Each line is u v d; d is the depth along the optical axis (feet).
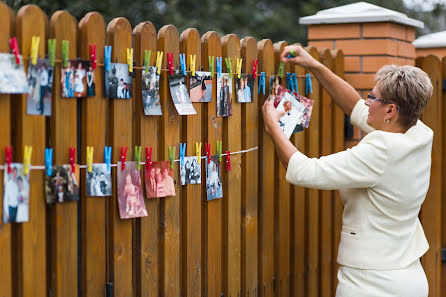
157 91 9.30
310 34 15.11
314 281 13.98
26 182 7.58
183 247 10.23
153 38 9.28
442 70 16.16
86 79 8.21
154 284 9.64
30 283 7.76
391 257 9.87
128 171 8.93
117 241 8.95
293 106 11.96
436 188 16.07
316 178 9.82
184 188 10.16
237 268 11.55
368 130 11.68
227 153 10.96
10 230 7.53
